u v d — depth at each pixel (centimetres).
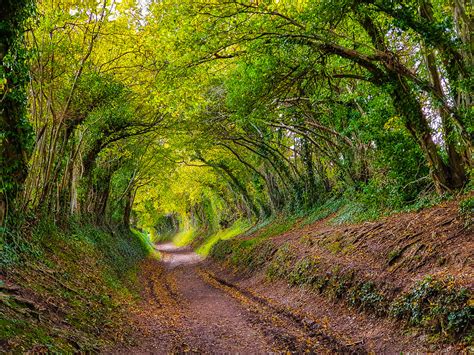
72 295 939
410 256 918
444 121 1164
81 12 1205
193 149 2539
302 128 2028
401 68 1053
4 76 856
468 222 885
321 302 1082
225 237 4097
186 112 1459
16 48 918
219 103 1950
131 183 3023
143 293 1642
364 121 1492
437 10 1165
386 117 1416
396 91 1152
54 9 1171
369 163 1747
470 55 959
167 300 1532
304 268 1311
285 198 2952
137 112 1880
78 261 1369
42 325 636
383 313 838
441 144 1378
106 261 1773
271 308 1212
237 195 4253
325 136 2089
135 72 1499
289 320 1054
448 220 962
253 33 1083
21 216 1086
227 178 3747
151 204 5159
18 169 1004
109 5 1232
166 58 1209
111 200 3234
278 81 1265
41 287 845
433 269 821
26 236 1100
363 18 1091
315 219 2114
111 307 1067
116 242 2628
